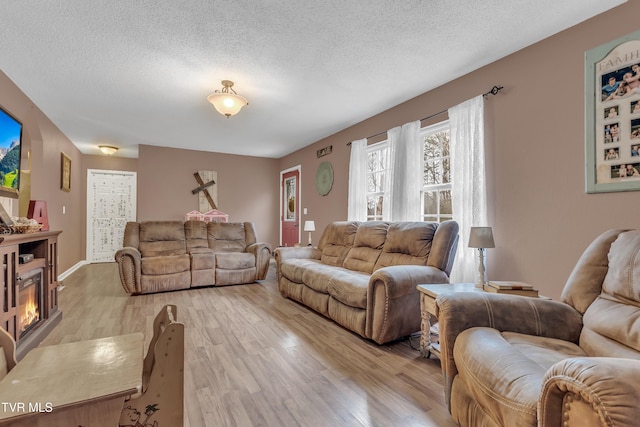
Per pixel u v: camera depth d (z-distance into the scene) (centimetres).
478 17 204
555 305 146
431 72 282
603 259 146
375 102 357
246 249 490
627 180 182
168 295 384
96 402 89
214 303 348
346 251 363
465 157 270
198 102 354
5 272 192
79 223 604
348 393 168
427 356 211
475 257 256
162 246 438
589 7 193
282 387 173
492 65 262
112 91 323
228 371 191
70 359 111
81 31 218
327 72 281
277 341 239
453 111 281
